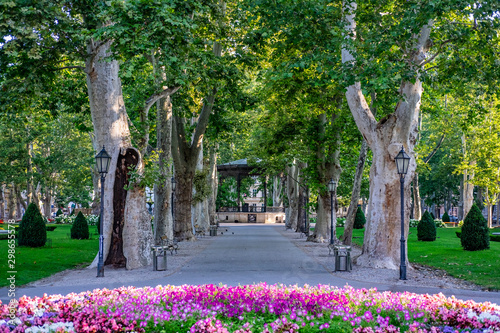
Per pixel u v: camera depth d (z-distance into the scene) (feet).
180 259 61.62
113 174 52.54
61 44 48.57
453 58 53.11
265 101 89.30
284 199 156.35
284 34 52.44
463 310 24.86
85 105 65.16
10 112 55.21
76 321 22.89
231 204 220.84
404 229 47.62
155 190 79.51
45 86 52.13
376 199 52.90
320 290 30.42
